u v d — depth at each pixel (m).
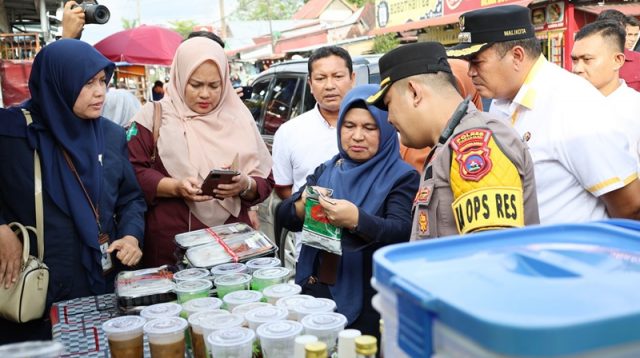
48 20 11.05
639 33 5.04
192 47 2.90
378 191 2.38
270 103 5.89
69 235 2.54
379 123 2.39
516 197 1.59
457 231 1.73
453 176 1.67
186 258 2.34
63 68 2.51
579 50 3.25
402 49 1.89
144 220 2.80
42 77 2.54
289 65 5.82
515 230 1.14
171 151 2.87
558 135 2.16
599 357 0.73
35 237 2.51
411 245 1.07
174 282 2.17
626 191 2.11
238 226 2.70
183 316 1.89
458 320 0.79
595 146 2.09
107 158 2.68
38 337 2.38
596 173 2.10
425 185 1.79
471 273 0.95
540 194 2.23
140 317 1.84
